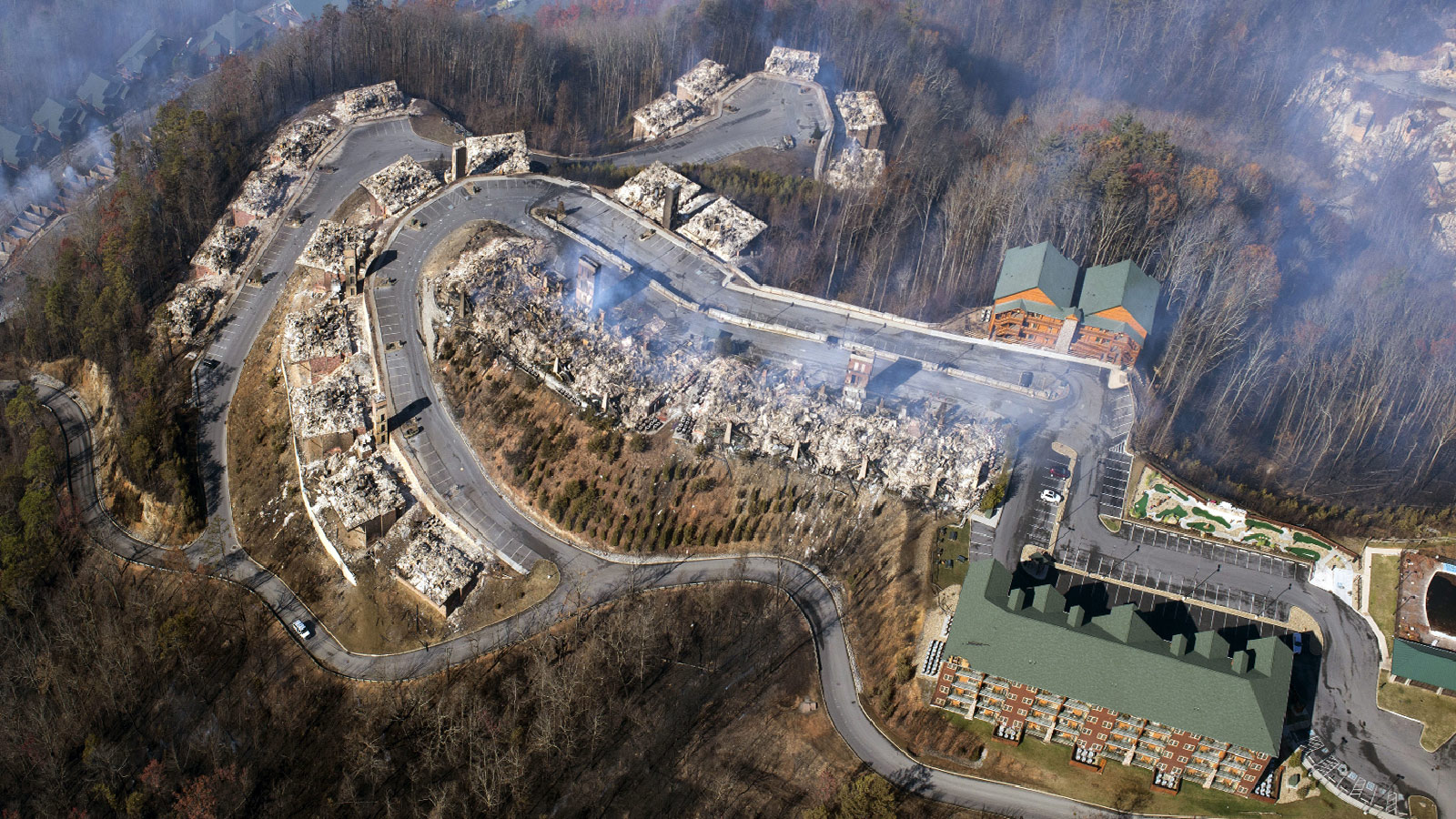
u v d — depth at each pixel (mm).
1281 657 171125
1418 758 174750
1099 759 176125
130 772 190250
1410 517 198500
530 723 182625
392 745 185500
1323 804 170250
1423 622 187500
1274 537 198375
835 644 192250
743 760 178500
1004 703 176625
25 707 196250
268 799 183125
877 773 175250
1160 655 168875
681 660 190750
